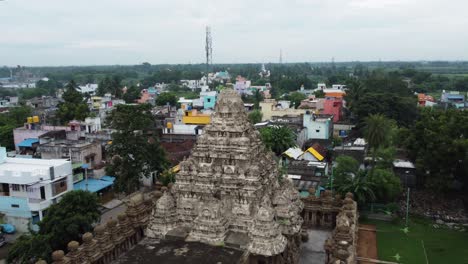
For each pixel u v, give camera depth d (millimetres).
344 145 96562
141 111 74812
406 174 73875
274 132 90625
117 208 71250
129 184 69188
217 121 42906
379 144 67125
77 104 126875
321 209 51344
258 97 186000
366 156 83625
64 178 66750
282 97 192500
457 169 67625
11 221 61500
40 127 103312
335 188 64688
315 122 111562
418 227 60969
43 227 48969
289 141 90375
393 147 79500
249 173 40094
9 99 196125
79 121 115750
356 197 62656
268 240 35750
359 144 94750
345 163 67250
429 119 71188
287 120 119625
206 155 42781
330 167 85938
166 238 39250
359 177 64438
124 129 69000
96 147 85125
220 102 43188
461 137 65750
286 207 40719
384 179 63781
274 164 47281
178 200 42406
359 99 121250
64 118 121188
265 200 37250
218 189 41000
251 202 39562
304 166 76188
